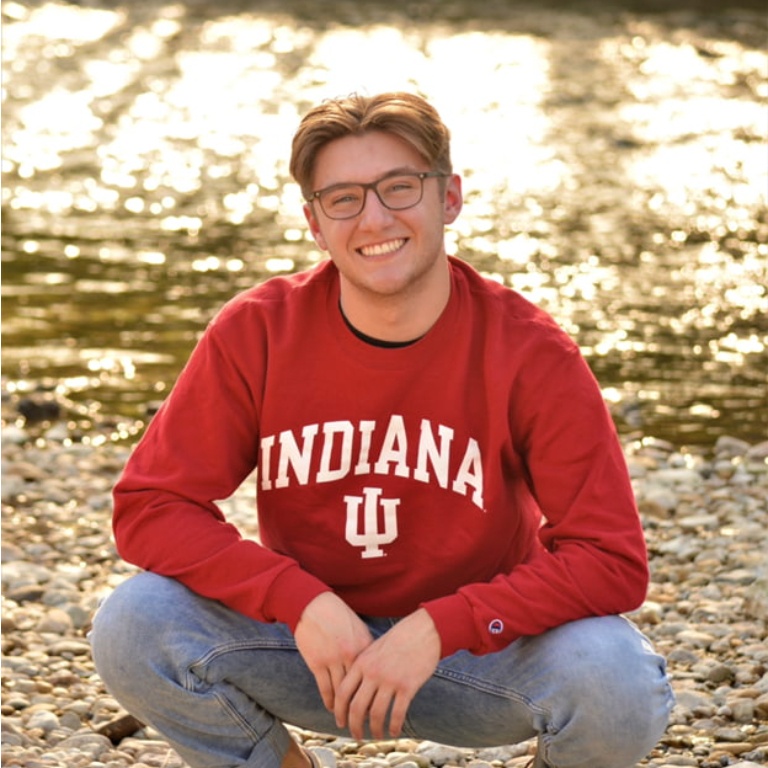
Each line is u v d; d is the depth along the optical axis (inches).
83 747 230.2
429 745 231.6
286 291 188.5
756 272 614.9
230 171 822.5
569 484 178.1
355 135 175.5
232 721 180.7
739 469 387.2
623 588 174.4
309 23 1354.6
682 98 1021.8
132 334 519.5
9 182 785.6
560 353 180.4
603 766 175.5
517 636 173.3
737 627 279.4
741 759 223.9
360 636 172.7
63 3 1453.0
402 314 178.4
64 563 322.3
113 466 391.9
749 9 1438.2
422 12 1421.0
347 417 181.8
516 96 1026.1
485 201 745.0
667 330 531.5
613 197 756.6
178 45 1242.0
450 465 180.2
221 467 184.5
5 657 266.8
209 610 179.0
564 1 1488.7
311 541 185.2
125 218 710.5
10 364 483.2
